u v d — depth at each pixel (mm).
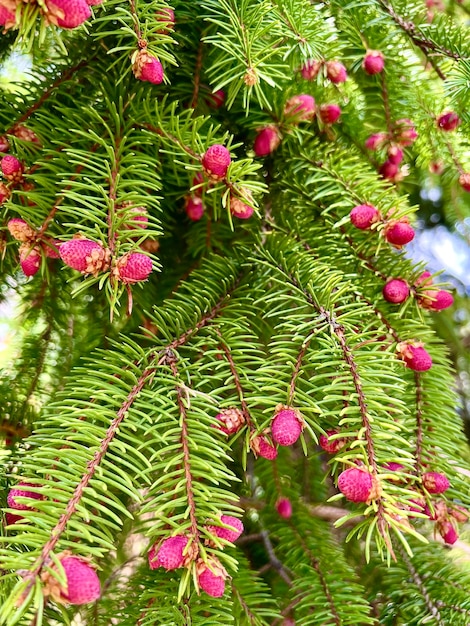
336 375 281
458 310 691
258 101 337
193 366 286
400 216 327
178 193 359
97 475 245
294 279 323
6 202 302
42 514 231
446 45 376
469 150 395
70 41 338
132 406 274
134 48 282
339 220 360
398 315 324
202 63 348
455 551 426
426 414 327
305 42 329
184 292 375
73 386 292
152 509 260
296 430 262
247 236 385
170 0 323
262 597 355
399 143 392
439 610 347
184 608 280
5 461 313
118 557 402
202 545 243
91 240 269
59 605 234
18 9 232
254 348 307
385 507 248
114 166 297
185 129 307
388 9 372
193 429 268
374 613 383
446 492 312
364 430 261
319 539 382
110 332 390
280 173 382
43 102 330
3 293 412
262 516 407
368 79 390
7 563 218
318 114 377
